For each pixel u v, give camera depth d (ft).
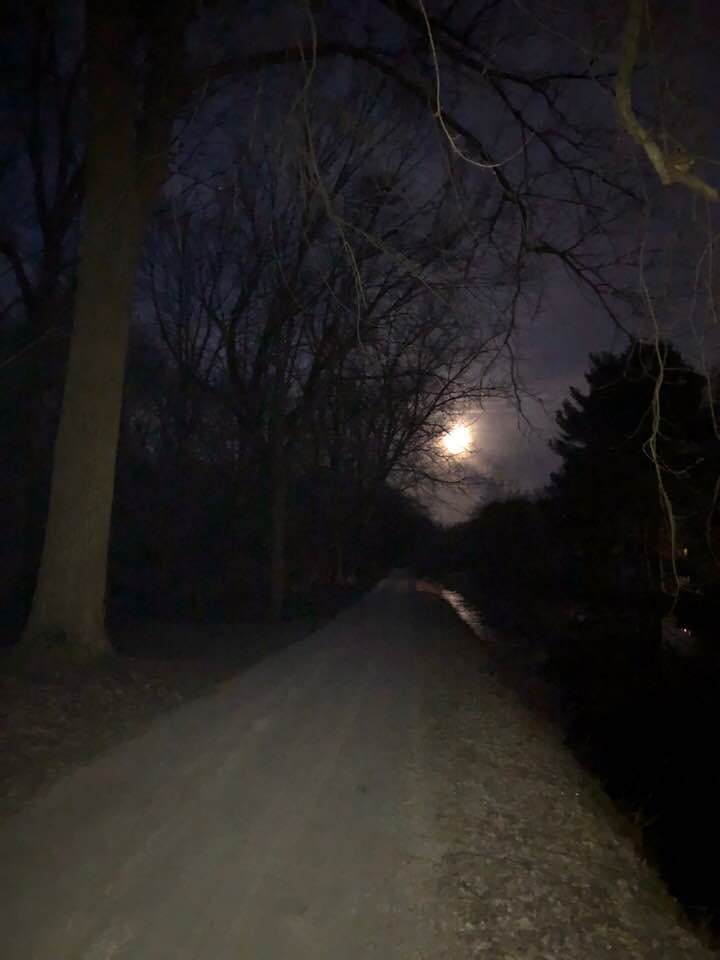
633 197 39.60
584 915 20.77
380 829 24.18
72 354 42.73
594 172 40.57
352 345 71.36
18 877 19.06
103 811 23.50
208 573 101.81
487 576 200.54
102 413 42.47
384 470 125.29
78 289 42.98
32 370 64.64
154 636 65.62
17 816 22.61
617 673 84.74
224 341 79.41
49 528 42.39
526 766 34.71
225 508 98.12
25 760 27.32
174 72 43.70
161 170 43.73
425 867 21.80
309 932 17.65
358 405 98.63
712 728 66.33
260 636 71.82
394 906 19.35
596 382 90.07
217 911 18.15
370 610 117.80
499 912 19.85
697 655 84.99
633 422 90.02
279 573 86.58
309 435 105.81
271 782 27.61
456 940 18.16
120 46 42.52
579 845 26.25
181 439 85.25
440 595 197.57
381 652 67.15
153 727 33.60
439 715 42.63
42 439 77.92
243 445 91.50
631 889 23.97
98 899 18.24
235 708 38.75
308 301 72.43
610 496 98.99
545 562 148.25
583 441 104.88
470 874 21.79
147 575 97.86
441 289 43.96
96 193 42.63
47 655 40.50
